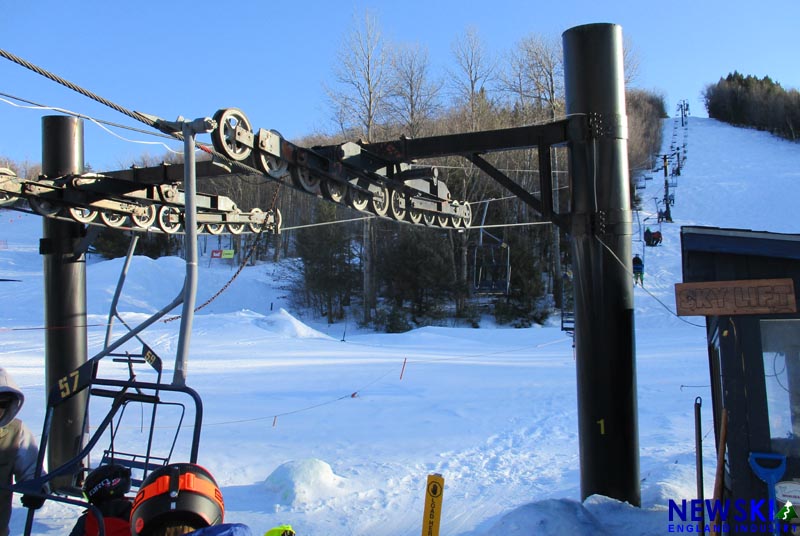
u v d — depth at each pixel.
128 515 3.19
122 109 4.49
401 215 7.92
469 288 41.47
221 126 4.57
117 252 58.66
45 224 7.18
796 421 3.91
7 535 4.32
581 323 5.93
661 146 94.88
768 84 116.19
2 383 3.99
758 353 3.94
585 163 5.89
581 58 5.95
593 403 5.84
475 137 6.19
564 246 45.31
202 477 2.32
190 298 3.91
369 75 38.47
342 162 6.18
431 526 3.58
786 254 4.11
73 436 6.94
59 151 6.93
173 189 7.54
